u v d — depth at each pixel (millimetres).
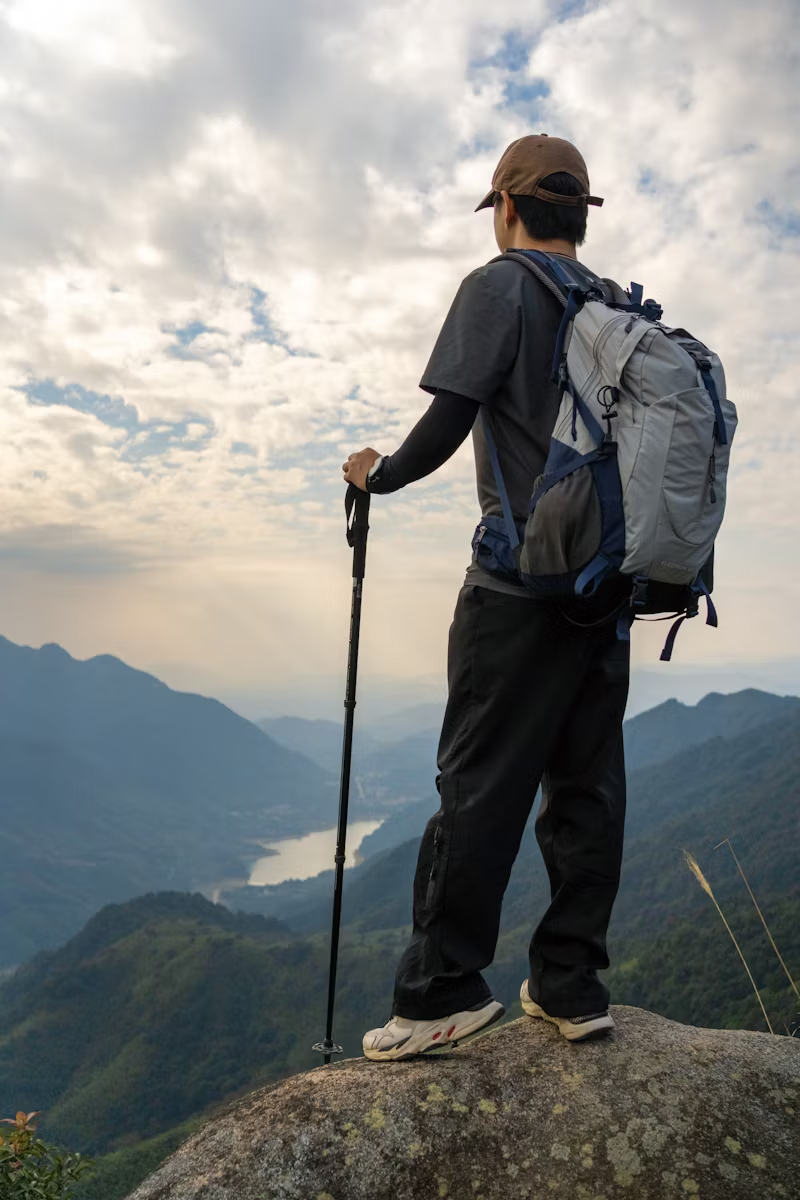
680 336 1989
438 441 2090
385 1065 2139
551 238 2273
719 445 1889
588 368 1936
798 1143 1896
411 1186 1837
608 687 2168
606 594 1944
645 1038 2186
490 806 2107
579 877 2203
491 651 2107
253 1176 1859
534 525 1924
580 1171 1846
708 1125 1919
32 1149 2979
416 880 2219
